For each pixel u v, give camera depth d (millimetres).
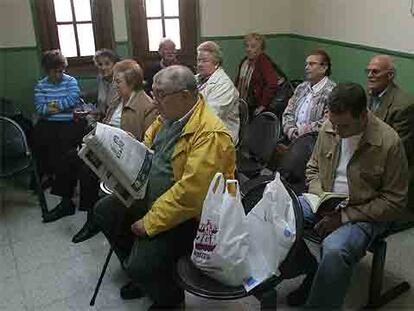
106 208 1938
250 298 1903
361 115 1644
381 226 1767
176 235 1685
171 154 1693
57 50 3441
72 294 2082
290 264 1545
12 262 2346
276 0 4184
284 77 3664
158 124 2002
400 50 2889
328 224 1734
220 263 1370
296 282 2010
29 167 2818
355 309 1882
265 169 2586
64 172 2797
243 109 2986
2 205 2980
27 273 2250
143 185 1734
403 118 2102
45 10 3723
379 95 2219
